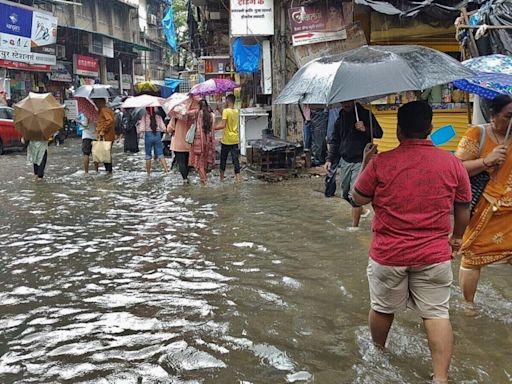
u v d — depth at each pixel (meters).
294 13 12.27
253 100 17.38
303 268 5.78
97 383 3.55
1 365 3.81
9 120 20.03
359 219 7.39
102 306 4.85
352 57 3.42
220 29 23.98
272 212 8.54
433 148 3.40
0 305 4.91
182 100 11.59
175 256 6.33
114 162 16.05
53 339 4.20
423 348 3.91
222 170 11.91
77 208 9.20
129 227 7.77
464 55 6.14
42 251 6.60
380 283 3.51
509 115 3.96
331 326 4.34
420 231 3.34
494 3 5.83
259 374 3.62
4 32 24.36
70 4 30.34
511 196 4.16
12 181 12.41
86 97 13.09
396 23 9.09
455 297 4.80
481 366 3.64
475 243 4.33
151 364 3.79
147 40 51.06
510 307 4.58
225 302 4.89
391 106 9.80
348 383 3.48
